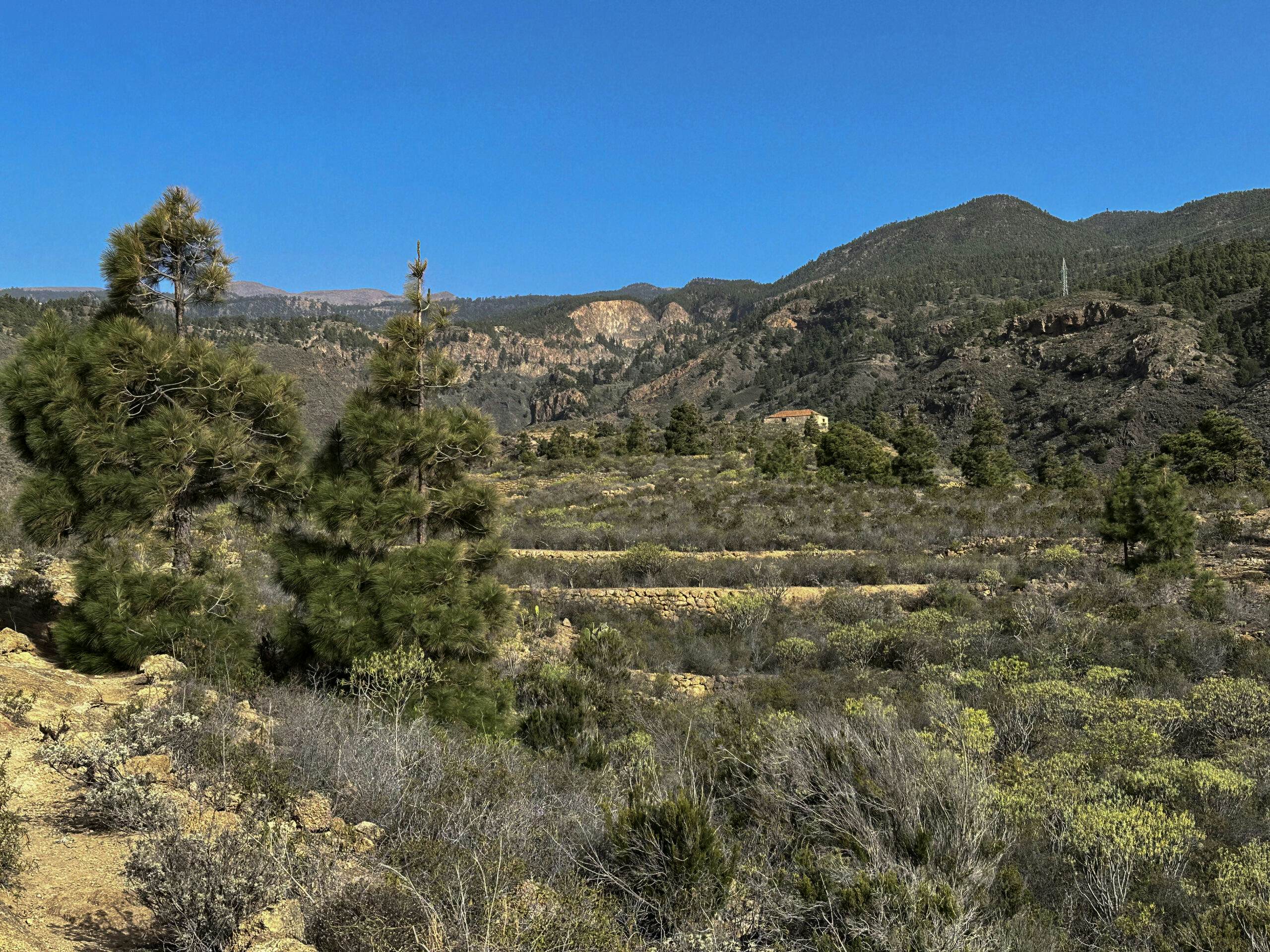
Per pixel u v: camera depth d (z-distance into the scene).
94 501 8.04
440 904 3.64
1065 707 9.30
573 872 4.58
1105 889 4.98
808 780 5.63
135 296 8.77
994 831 5.18
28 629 9.20
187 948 3.15
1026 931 4.26
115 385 8.09
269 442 9.14
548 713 9.64
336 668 8.55
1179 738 8.88
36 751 5.21
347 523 8.78
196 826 4.14
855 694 12.01
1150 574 17.53
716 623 17.67
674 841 4.47
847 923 3.95
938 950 3.73
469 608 8.77
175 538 8.70
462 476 9.83
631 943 3.92
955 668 12.80
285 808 4.61
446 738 6.87
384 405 9.54
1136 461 42.75
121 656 7.81
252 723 6.20
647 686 13.22
